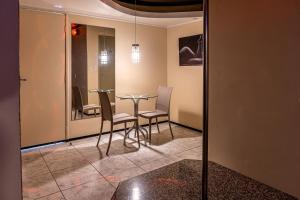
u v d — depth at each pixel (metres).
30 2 3.41
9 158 0.88
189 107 4.95
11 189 0.89
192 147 3.78
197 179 1.01
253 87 1.51
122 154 3.47
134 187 0.94
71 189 2.46
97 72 4.41
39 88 3.77
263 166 1.50
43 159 3.28
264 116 1.47
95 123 4.43
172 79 5.34
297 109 1.31
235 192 0.94
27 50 3.60
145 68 5.08
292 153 1.35
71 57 4.07
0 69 0.85
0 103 0.85
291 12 1.31
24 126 3.67
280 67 1.37
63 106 4.04
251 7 1.50
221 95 1.71
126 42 4.75
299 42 1.28
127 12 4.09
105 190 2.44
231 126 1.66
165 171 1.09
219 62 1.71
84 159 3.28
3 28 0.84
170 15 4.34
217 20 1.70
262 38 1.45
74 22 4.07
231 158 1.67
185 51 4.87
